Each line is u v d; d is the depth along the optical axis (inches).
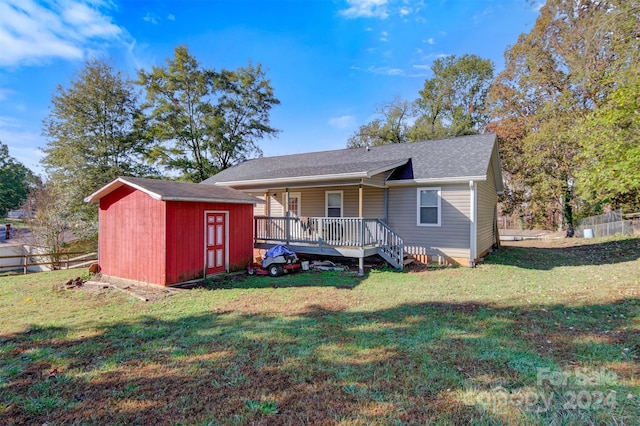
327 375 140.6
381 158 568.4
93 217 768.3
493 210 619.2
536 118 817.5
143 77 975.6
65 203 709.9
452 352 160.6
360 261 395.2
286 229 463.2
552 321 201.3
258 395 125.6
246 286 340.2
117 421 110.8
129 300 291.6
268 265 399.2
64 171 765.3
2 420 113.0
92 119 807.7
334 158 636.7
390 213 500.4
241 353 166.2
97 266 419.8
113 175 813.2
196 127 1040.8
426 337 181.8
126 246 377.7
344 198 542.9
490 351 160.1
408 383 131.8
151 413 115.3
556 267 424.5
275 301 276.8
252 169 689.0
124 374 146.6
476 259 451.2
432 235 468.1
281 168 639.1
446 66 1266.0
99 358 164.9
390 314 229.6
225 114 1094.4
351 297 284.5
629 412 107.2
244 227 434.3
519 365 143.7
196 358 161.9
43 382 140.3
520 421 104.7
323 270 426.0
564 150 786.2
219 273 398.3
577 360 147.0
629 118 383.6
